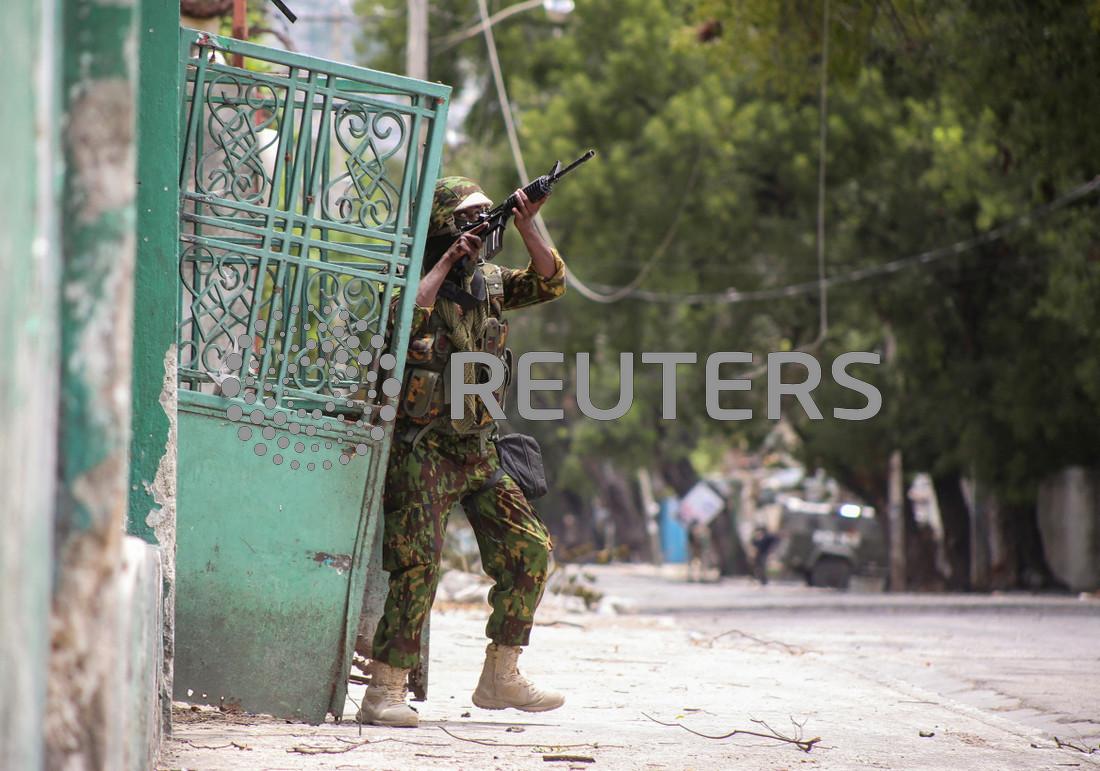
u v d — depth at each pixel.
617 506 141.00
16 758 4.82
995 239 72.38
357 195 13.26
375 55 83.00
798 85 42.12
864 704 16.81
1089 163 43.38
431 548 13.12
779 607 49.94
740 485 160.50
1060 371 71.19
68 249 5.90
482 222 13.36
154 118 11.31
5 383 4.79
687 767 11.16
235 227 12.98
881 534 90.12
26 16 5.11
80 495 5.82
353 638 13.04
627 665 21.58
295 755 10.90
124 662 6.62
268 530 12.92
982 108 44.75
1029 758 12.70
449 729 13.05
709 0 42.16
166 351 11.35
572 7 81.19
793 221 74.00
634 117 75.75
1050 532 91.69
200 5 25.14
